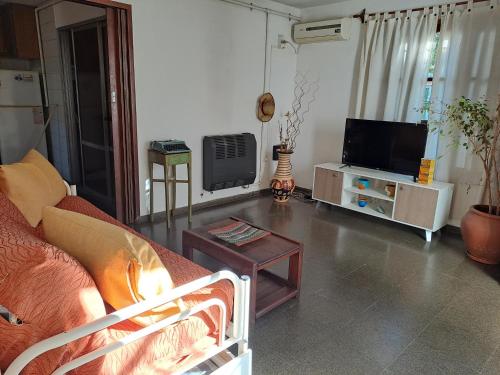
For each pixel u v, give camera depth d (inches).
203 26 154.4
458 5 137.3
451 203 147.9
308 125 199.2
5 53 157.2
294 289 96.8
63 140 170.1
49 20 159.2
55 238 57.4
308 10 190.7
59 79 162.6
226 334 63.9
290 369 71.8
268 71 185.9
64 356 43.1
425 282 107.6
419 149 142.8
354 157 165.9
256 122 188.7
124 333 50.7
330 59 183.6
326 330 84.2
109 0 124.6
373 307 94.0
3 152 160.7
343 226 152.8
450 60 140.6
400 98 156.2
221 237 95.7
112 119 136.9
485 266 118.9
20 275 42.8
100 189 159.5
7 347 43.3
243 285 57.8
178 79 151.0
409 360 75.2
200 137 165.3
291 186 184.2
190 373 59.2
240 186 189.3
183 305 52.5
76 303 43.3
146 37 137.4
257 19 174.9
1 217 65.5
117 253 47.9
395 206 147.3
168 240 133.2
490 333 84.6
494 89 132.1
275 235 99.6
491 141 131.4
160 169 153.7
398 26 153.0
